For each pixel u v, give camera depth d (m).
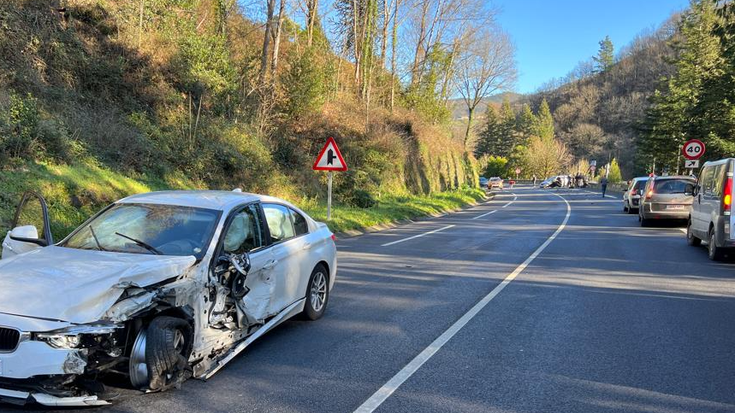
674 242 14.71
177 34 17.83
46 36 13.41
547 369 5.04
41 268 4.14
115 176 11.67
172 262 4.32
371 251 12.75
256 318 5.17
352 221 17.95
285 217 6.26
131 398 4.17
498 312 7.11
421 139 37.19
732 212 10.78
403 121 36.06
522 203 37.88
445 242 14.69
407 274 9.77
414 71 40.44
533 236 16.25
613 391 4.53
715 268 10.55
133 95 15.37
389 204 24.72
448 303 7.58
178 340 4.31
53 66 13.36
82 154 11.38
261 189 17.03
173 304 4.22
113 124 13.07
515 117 133.50
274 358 5.24
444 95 48.09
